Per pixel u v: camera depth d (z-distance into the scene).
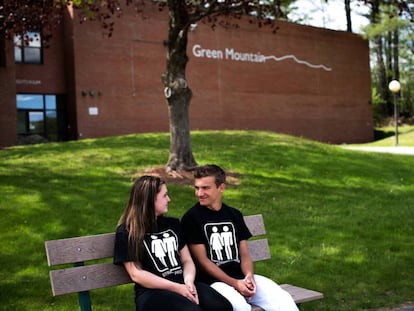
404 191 13.78
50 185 11.39
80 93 30.06
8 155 15.70
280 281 6.92
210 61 35.47
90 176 12.58
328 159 16.94
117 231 4.45
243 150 17.11
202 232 4.80
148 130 32.53
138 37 32.16
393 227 9.81
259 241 5.51
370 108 45.47
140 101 32.22
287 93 39.53
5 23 11.73
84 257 4.43
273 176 14.18
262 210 10.76
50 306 5.86
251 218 5.51
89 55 30.41
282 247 8.41
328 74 42.34
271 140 19.67
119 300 6.14
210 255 4.80
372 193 13.25
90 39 30.45
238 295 4.52
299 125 40.25
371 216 10.67
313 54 41.28
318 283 6.86
